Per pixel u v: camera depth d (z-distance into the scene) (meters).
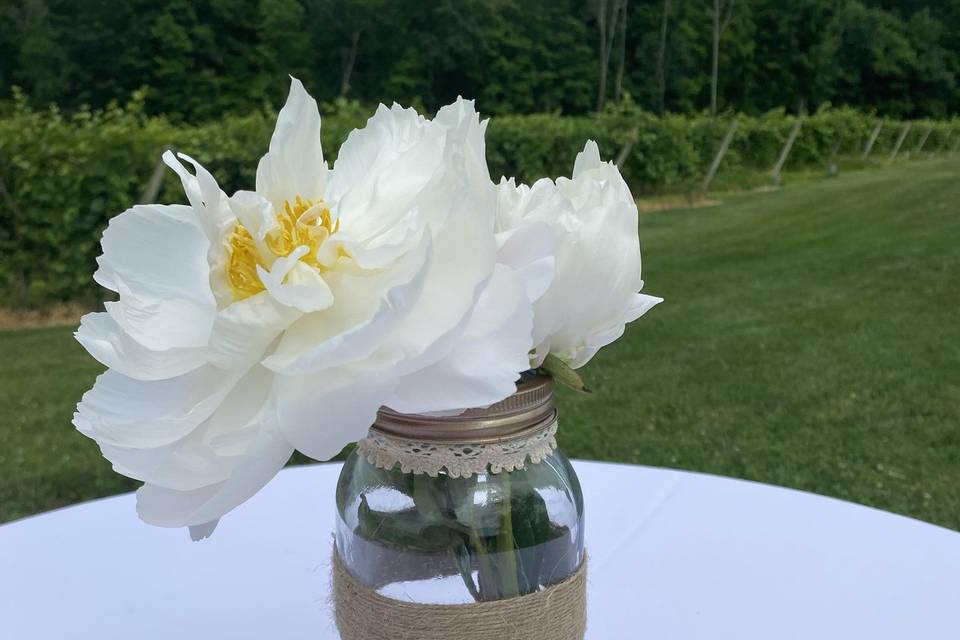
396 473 0.70
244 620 1.01
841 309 6.01
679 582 1.07
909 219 9.66
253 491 0.55
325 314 0.57
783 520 1.22
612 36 19.09
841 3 22.28
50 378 4.78
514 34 19.11
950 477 3.43
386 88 18.58
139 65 16.09
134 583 1.08
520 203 0.70
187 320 0.62
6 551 1.16
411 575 0.70
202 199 0.58
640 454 3.60
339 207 0.60
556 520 0.72
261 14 17.45
